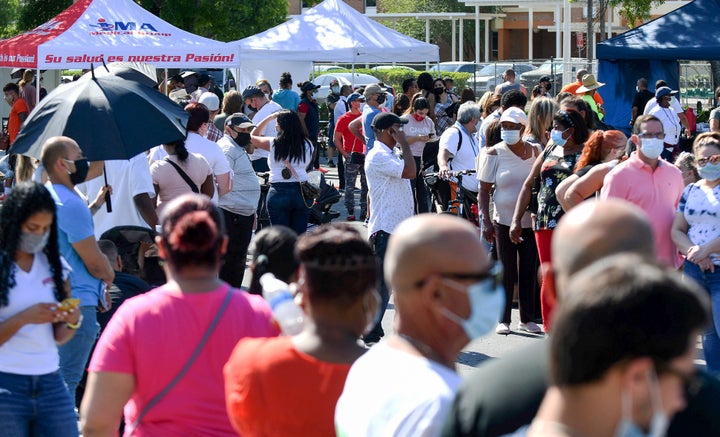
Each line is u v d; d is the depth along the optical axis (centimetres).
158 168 892
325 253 359
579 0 3975
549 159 893
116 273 703
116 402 414
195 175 900
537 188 923
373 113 1507
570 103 1005
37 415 510
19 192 501
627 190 760
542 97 1021
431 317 319
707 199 744
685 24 1998
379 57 2289
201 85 2219
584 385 212
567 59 3681
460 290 312
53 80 2800
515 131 941
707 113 2517
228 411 382
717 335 744
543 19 6000
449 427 286
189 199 441
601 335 207
